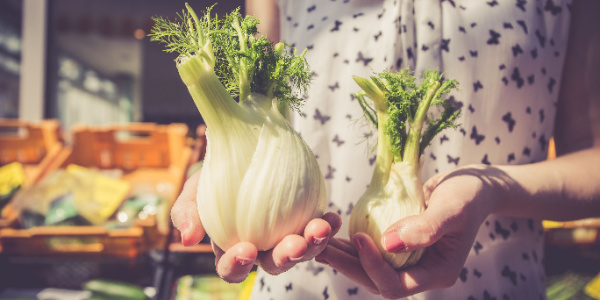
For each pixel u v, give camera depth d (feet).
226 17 1.46
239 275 1.32
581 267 3.10
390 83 1.49
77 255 3.01
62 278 3.39
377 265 1.40
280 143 1.42
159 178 4.12
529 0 1.65
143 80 8.65
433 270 1.46
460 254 1.45
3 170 3.80
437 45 1.65
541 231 1.75
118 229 3.28
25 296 3.22
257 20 1.46
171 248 2.93
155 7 7.24
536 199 1.51
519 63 1.62
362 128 1.76
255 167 1.39
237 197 1.38
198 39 1.43
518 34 1.62
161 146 4.24
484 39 1.63
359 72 1.74
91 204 3.41
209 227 1.42
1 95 6.82
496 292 1.65
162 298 2.82
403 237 1.33
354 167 1.76
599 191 1.54
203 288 3.29
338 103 1.78
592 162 1.58
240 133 1.40
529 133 1.67
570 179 1.54
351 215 1.59
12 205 3.38
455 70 1.65
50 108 6.88
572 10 1.68
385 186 1.56
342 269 1.48
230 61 1.45
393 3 1.71
